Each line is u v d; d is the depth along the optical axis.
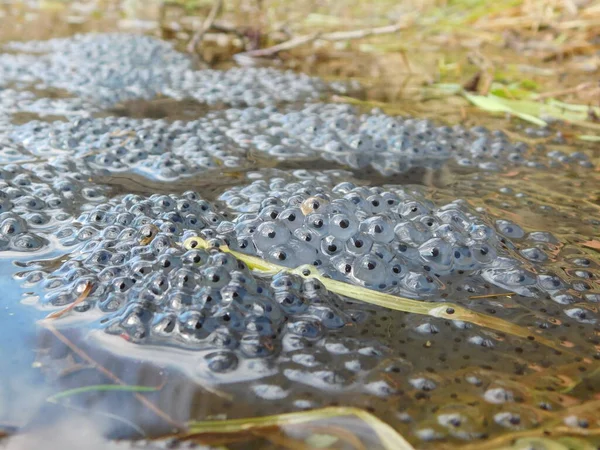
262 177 0.20
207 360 0.11
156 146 0.22
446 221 0.16
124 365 0.11
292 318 0.12
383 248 0.14
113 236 0.15
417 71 0.36
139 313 0.12
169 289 0.12
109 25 0.45
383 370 0.11
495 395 0.10
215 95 0.30
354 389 0.11
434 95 0.31
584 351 0.12
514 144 0.24
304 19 0.49
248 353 0.11
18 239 0.15
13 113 0.25
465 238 0.15
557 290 0.14
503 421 0.10
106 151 0.21
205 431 0.10
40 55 0.35
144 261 0.13
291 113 0.26
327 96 0.30
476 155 0.23
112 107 0.27
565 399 0.10
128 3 0.53
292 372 0.11
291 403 0.10
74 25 0.45
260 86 0.31
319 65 0.36
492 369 0.11
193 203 0.17
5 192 0.17
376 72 0.35
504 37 0.41
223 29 0.43
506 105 0.29
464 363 0.11
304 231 0.15
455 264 0.15
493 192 0.20
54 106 0.27
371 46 0.41
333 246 0.14
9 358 0.11
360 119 0.26
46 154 0.21
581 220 0.18
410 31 0.44
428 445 0.09
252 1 0.52
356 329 0.12
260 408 0.10
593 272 0.15
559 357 0.12
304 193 0.16
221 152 0.22
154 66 0.34
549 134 0.26
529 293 0.14
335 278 0.14
